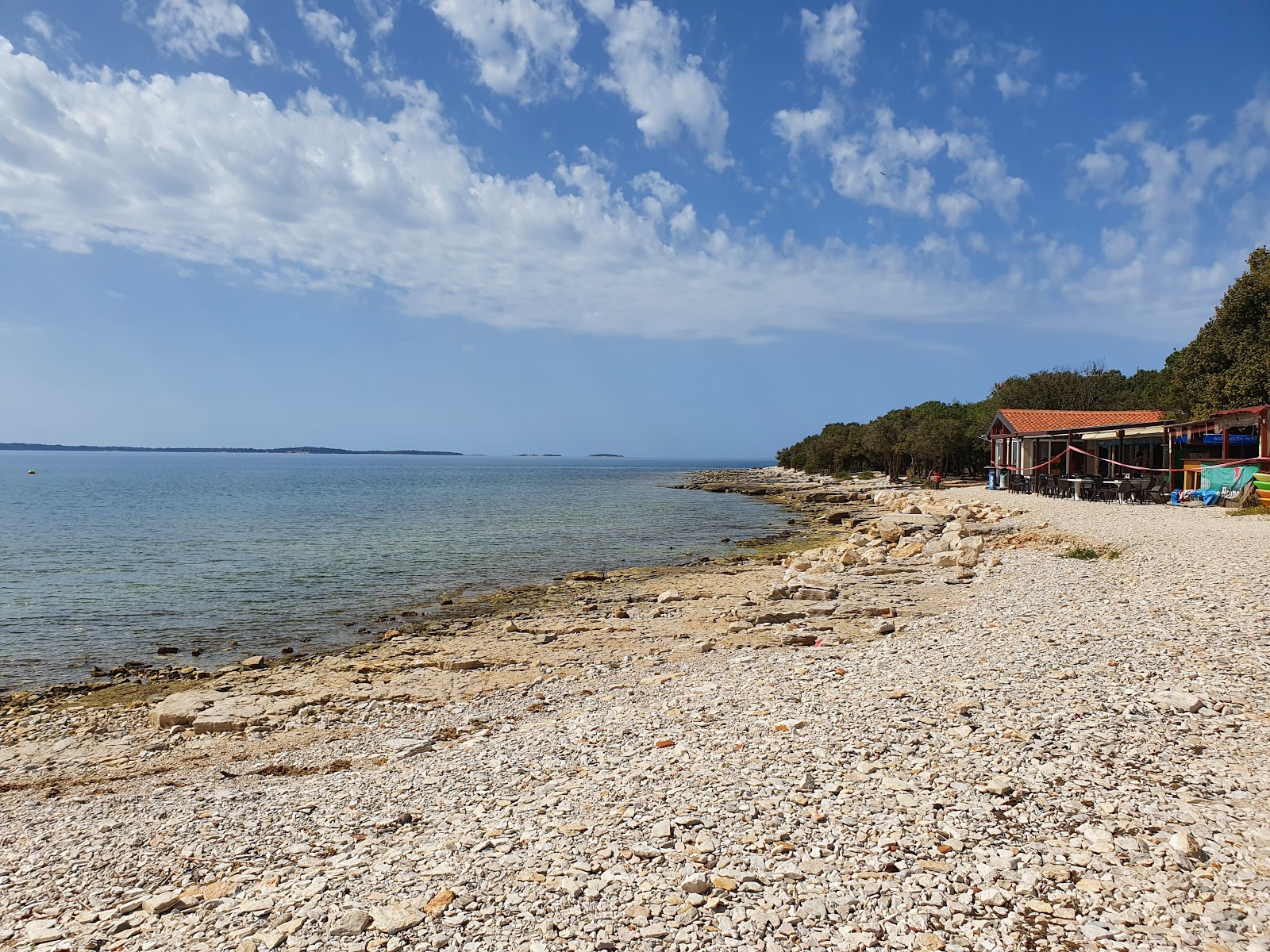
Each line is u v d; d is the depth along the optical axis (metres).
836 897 5.21
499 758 9.01
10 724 12.87
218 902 6.00
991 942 4.63
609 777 7.81
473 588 25.62
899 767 7.19
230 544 37.56
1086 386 73.31
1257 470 28.56
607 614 19.98
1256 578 14.23
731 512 58.69
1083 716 8.05
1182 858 5.28
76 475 152.75
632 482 124.44
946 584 20.36
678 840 6.19
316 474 164.50
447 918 5.36
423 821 7.31
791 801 6.68
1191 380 40.62
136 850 7.25
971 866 5.45
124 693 14.59
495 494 86.00
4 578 27.67
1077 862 5.37
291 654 17.23
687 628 17.45
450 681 13.98
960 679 9.80
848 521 43.53
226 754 10.85
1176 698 8.18
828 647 13.66
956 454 72.81
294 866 6.57
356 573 28.80
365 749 10.55
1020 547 24.73
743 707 9.86
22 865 7.10
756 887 5.40
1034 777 6.72
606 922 5.14
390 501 74.06
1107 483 36.53
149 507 65.00
